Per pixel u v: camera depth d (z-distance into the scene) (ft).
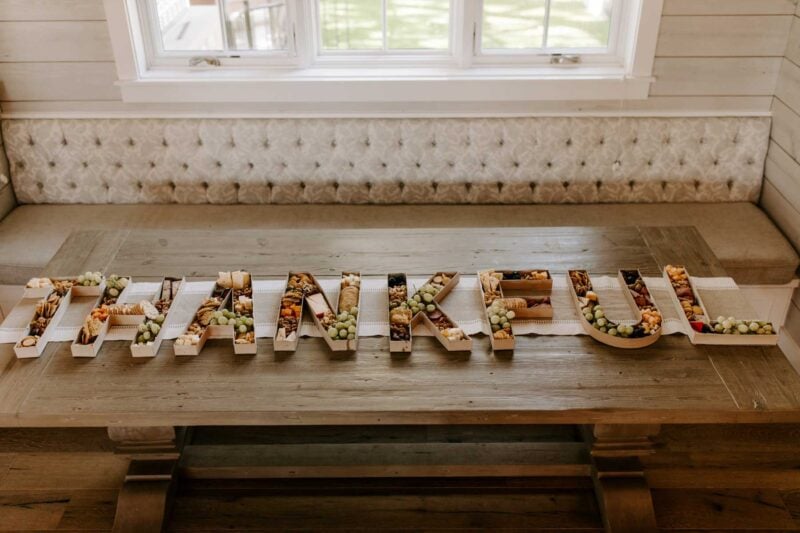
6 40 9.84
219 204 10.48
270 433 8.59
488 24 10.20
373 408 5.91
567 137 10.24
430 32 10.37
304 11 9.97
